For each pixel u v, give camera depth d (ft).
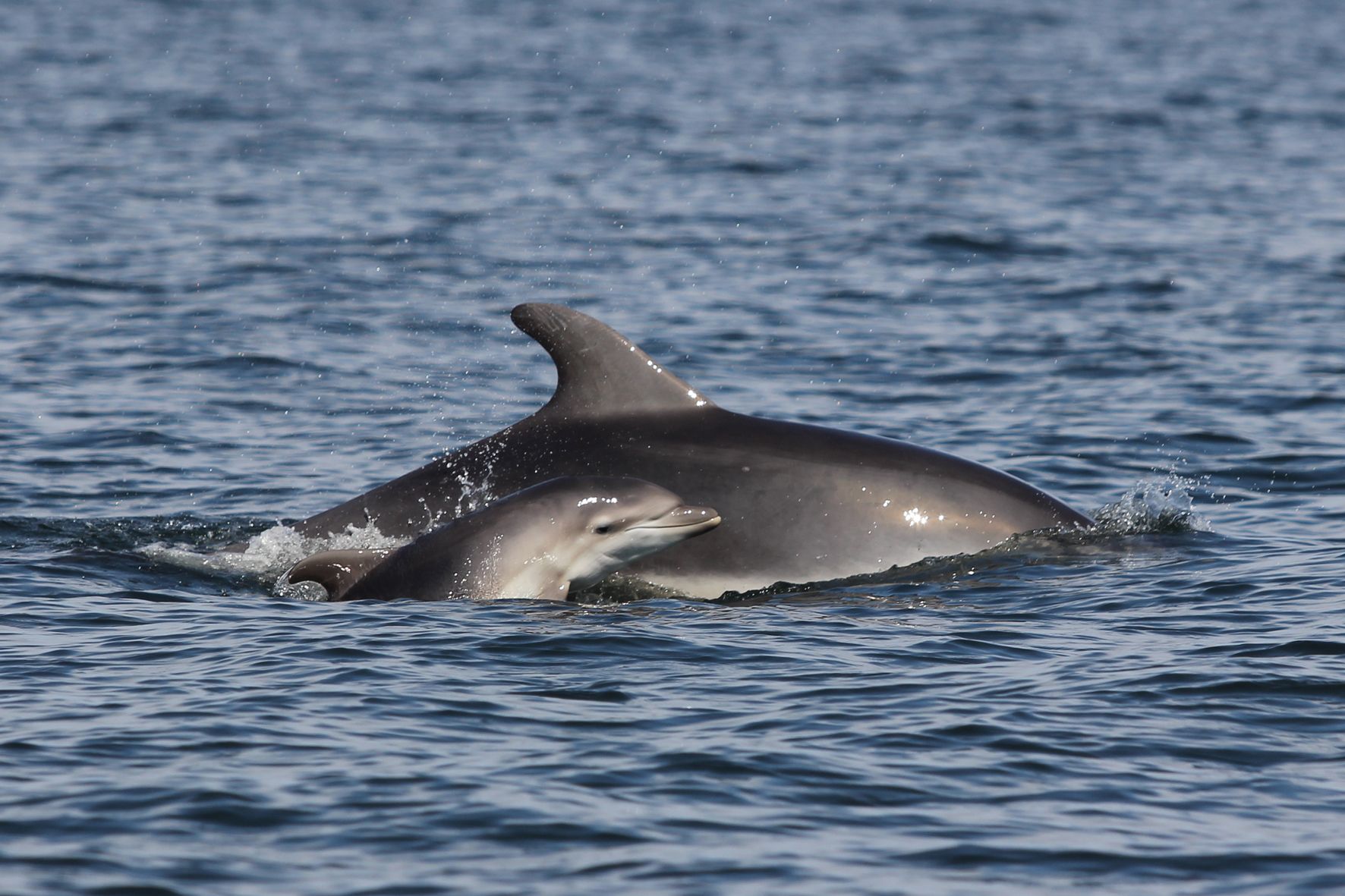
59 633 164.96
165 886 108.99
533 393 314.55
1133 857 115.65
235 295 396.57
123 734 134.62
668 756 131.85
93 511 229.04
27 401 294.87
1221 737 137.28
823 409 302.25
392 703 143.13
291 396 305.73
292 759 129.90
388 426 286.46
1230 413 294.66
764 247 474.90
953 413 298.76
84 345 343.26
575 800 123.13
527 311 208.13
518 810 120.98
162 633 164.76
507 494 202.59
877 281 428.15
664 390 209.05
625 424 207.10
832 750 133.69
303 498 239.50
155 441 270.87
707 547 200.75
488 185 578.25
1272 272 438.81
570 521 186.09
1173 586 188.75
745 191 575.79
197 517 226.17
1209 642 164.14
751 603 187.73
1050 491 247.70
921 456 210.79
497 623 170.09
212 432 277.85
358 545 203.62
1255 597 181.88
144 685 147.33
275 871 111.55
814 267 447.42
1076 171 631.15
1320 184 602.85
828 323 378.12
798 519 202.28
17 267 419.74
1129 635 168.04
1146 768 130.93
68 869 110.93
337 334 359.66
